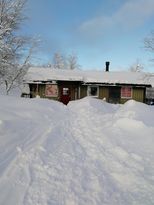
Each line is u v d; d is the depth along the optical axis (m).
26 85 34.53
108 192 4.95
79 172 5.81
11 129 8.87
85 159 6.73
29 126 9.98
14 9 30.12
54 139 8.50
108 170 6.05
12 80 31.28
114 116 12.69
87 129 10.45
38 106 15.14
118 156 7.05
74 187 5.05
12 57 29.95
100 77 35.06
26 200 4.41
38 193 4.69
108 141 8.47
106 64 41.62
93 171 5.94
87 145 8.07
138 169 6.14
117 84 34.22
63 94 34.66
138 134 9.18
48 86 34.53
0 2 29.64
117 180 5.56
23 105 14.60
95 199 4.64
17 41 30.56
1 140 7.59
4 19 29.88
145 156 7.07
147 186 5.26
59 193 4.77
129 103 14.86
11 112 11.96
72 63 70.38
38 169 5.77
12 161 6.06
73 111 16.36
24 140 7.95
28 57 31.77
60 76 34.22
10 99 15.84
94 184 5.26
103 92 34.81
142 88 34.75
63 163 6.29
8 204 4.24
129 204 4.51
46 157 6.59
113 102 34.75
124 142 8.39
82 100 20.00
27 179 5.22
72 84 34.69
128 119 10.51
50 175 5.52
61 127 10.62
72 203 4.44
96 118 13.16
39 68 36.94
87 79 34.31
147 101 35.78
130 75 36.69
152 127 9.59
